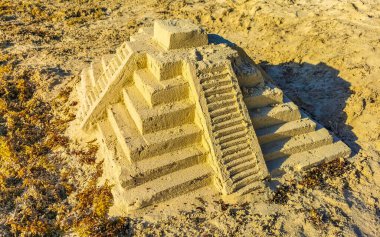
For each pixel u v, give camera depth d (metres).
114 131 0.75
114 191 0.68
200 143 0.72
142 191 0.66
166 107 0.71
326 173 0.75
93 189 0.71
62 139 0.84
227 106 0.72
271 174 0.72
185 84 0.72
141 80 0.73
